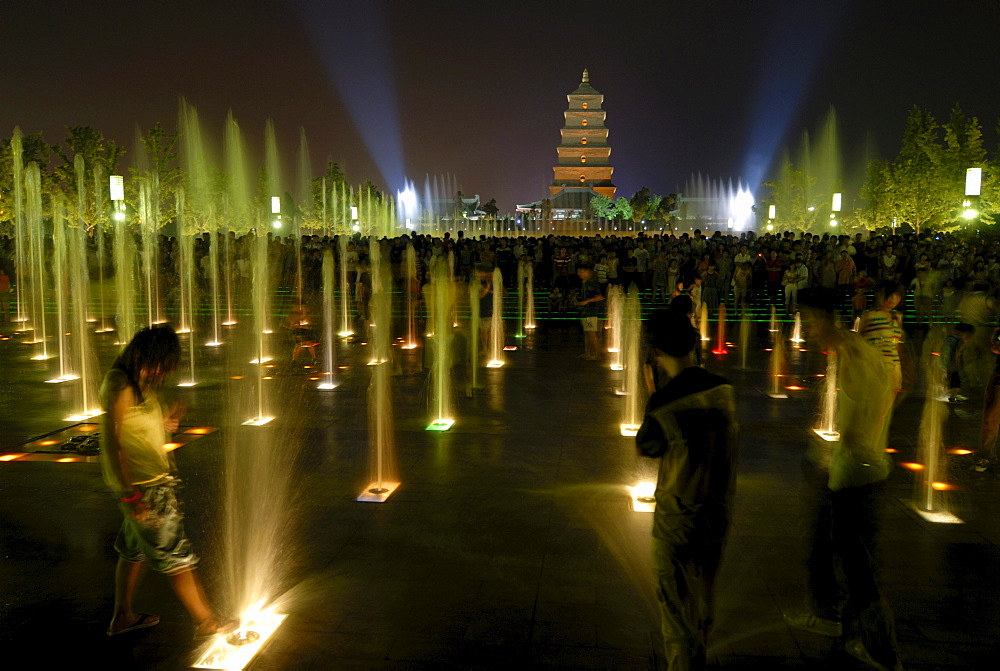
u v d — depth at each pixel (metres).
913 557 5.05
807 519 4.21
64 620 4.24
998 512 5.89
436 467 7.02
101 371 12.33
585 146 103.69
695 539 3.31
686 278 17.06
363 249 23.83
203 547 5.20
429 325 18.36
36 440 7.95
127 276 23.67
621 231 77.12
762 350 15.30
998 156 38.12
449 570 4.84
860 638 3.88
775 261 21.98
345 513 5.83
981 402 10.12
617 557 5.02
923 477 6.78
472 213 100.19
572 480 6.63
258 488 6.40
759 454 7.49
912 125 45.88
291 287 26.17
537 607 4.37
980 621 4.23
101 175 38.94
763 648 3.96
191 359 13.60
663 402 3.34
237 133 57.69
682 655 3.30
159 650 3.96
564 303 22.11
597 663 3.81
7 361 13.33
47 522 5.62
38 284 26.02
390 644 4.00
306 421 8.85
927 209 42.59
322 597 4.49
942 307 19.83
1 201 35.66
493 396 10.40
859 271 22.75
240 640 4.00
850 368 3.89
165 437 4.04
